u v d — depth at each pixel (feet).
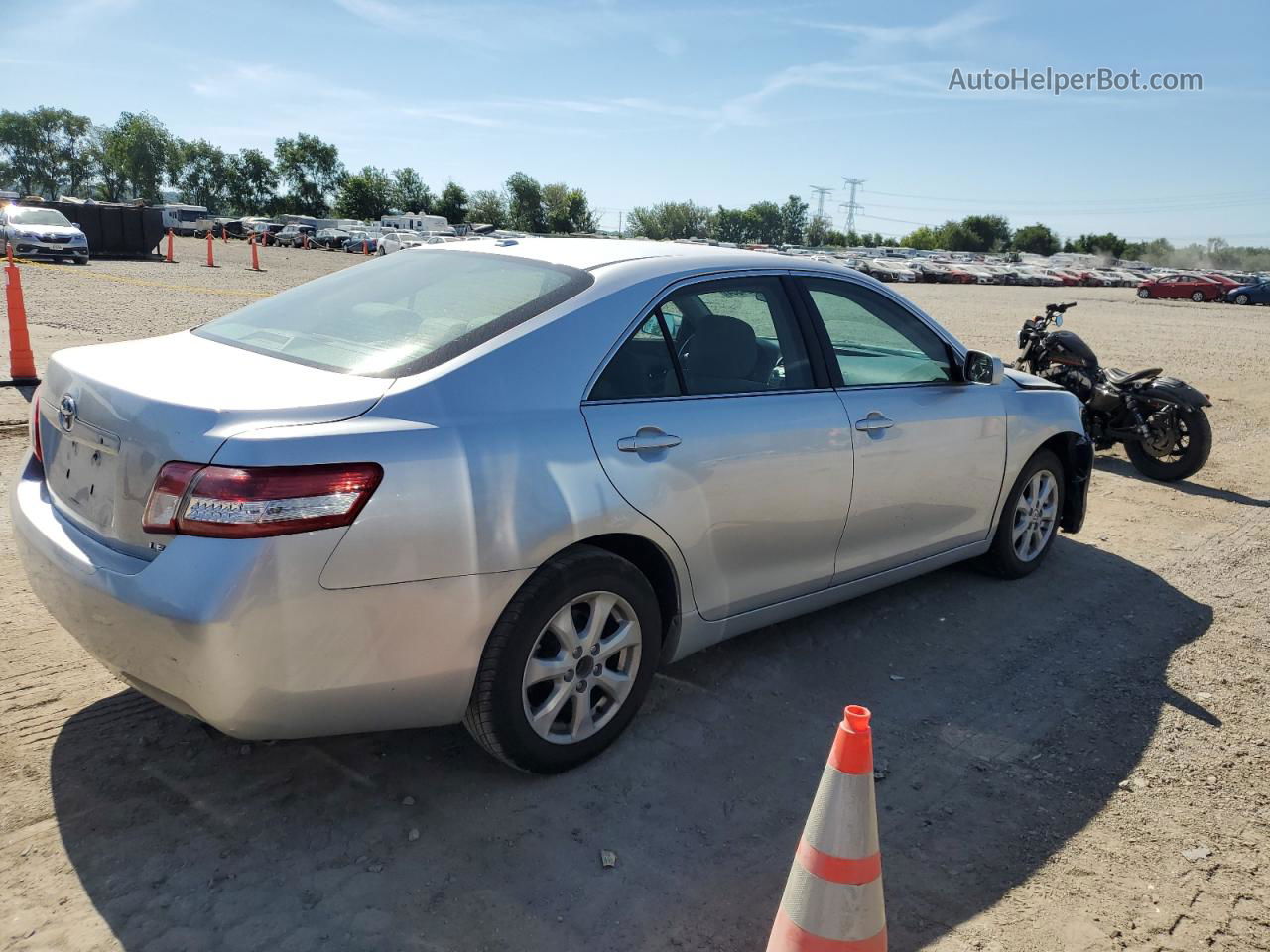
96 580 8.20
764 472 11.27
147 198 364.17
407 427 8.50
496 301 10.23
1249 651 14.40
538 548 9.09
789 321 12.29
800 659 13.32
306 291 11.95
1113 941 8.23
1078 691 12.85
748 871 8.90
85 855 8.50
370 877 8.47
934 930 8.23
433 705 8.98
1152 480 25.49
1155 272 253.85
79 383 9.23
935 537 14.46
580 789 9.96
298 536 7.81
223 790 9.55
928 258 271.90
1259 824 10.06
